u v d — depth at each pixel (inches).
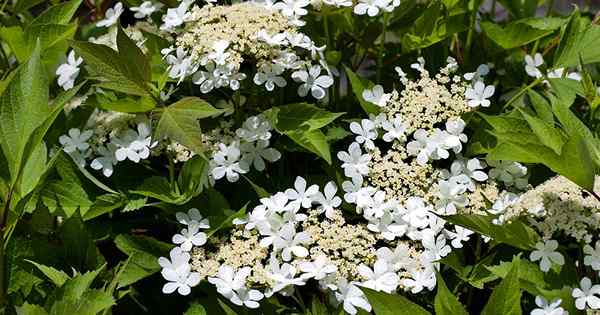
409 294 29.2
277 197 28.6
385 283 27.4
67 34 32.1
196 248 28.5
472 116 30.9
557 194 28.0
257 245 28.0
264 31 28.9
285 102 32.4
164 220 31.1
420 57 32.7
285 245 27.8
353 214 30.4
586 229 28.4
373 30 33.1
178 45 30.0
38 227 29.6
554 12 38.3
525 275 27.9
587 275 28.8
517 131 29.0
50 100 33.9
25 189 27.2
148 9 32.7
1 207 26.7
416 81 33.4
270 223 28.2
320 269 27.3
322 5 31.3
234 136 30.4
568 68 33.8
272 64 29.3
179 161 31.1
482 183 30.7
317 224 28.5
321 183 30.6
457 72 34.1
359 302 27.1
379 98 30.1
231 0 33.2
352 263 27.8
